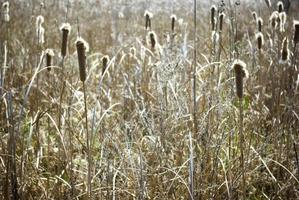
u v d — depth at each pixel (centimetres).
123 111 496
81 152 443
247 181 419
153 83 517
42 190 395
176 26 786
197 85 529
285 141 451
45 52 427
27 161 405
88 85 554
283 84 489
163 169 411
